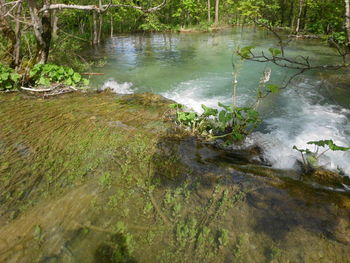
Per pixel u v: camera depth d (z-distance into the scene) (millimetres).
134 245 1937
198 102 5242
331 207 2256
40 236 2004
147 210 2238
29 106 4504
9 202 2332
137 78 6816
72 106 4551
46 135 3475
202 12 18188
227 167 2857
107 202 2332
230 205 2285
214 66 7867
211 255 1859
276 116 4574
